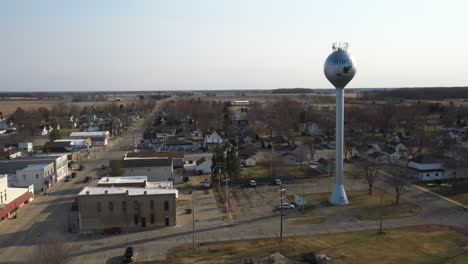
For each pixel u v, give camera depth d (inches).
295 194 3161.9
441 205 2965.1
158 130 7401.6
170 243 2348.7
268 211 2920.8
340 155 3043.8
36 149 5782.5
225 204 3102.9
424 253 2127.2
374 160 4360.2
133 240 2411.4
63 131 7844.5
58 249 1998.0
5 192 2940.5
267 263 1936.5
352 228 2539.4
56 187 3730.3
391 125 6619.1
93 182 3907.5
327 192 3380.9
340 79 2947.8
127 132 7859.3
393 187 3481.8
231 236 2443.4
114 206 2600.9
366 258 2071.9
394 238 2351.1
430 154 4343.0
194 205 3095.5
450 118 7760.8
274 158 4446.4
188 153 5433.1
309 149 5014.8
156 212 2642.7
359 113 7706.7
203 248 2258.9
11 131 7682.1
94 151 5718.5
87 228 2573.8
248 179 3833.7
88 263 2084.2
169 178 3843.5
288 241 2336.4
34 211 2997.0
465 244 2242.9
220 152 3905.0
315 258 2049.7
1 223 2726.4
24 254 2196.1
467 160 3700.8
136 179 3230.8
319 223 2642.7
